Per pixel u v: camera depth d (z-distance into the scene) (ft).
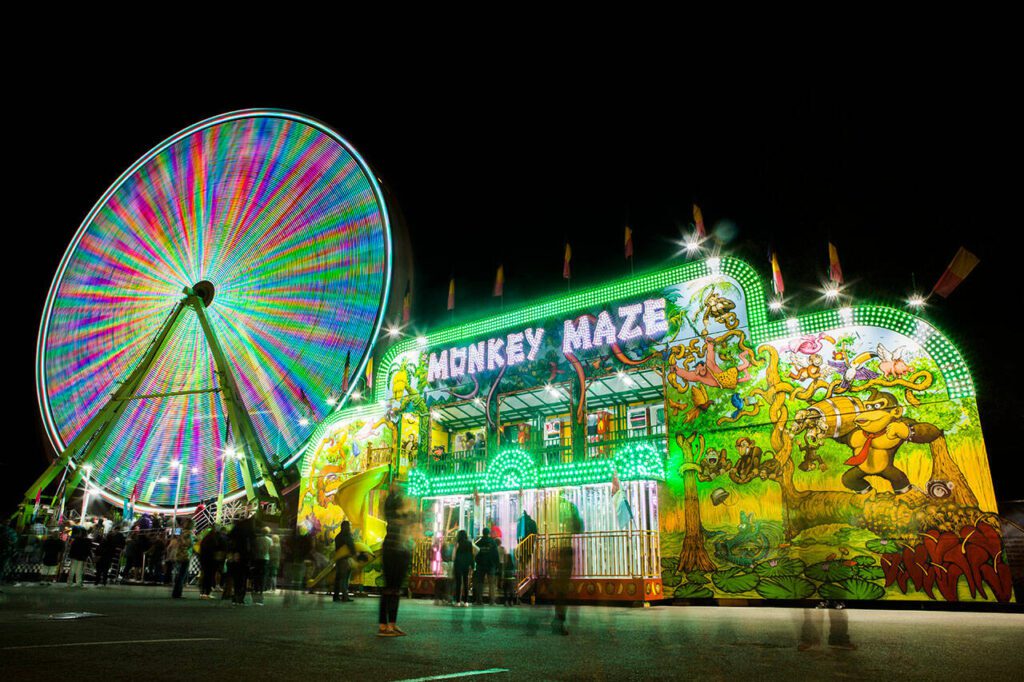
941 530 54.13
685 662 22.04
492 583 59.77
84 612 39.88
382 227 113.50
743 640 29.32
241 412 110.52
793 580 58.39
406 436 87.66
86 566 95.86
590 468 66.85
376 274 111.24
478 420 90.07
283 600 60.75
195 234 138.21
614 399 81.46
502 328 83.46
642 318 73.46
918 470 56.29
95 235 148.77
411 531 31.40
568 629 34.86
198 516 110.93
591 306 77.51
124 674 17.74
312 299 119.34
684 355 69.72
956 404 56.29
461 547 57.88
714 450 65.41
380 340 106.42
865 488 57.82
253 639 27.20
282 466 112.27
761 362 65.57
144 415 130.11
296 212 127.24
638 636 31.14
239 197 135.74
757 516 61.62
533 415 86.84
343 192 121.39
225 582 62.28
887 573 55.16
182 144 145.69
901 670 20.36
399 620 39.86
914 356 59.00
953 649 25.98
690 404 67.97
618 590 60.34
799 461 61.16
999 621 41.01
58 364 139.85
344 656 22.39
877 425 58.80
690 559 63.26
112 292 142.82
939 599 52.85
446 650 24.75
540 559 63.41
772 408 63.82
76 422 134.62
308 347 116.47
